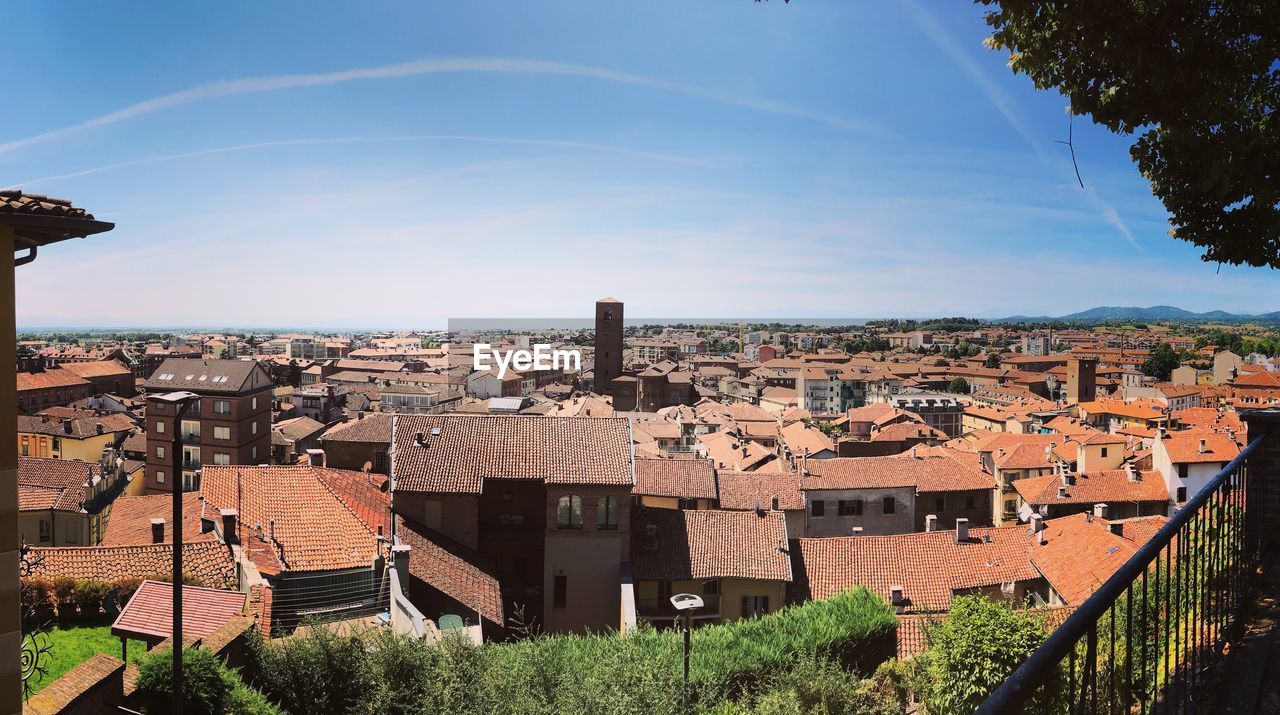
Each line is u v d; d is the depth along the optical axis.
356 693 19.06
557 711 17.53
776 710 19.41
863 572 38.44
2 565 8.95
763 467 69.06
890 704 21.97
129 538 31.75
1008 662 19.50
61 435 85.12
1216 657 6.93
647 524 40.22
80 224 8.80
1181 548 6.50
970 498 60.16
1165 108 9.06
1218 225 10.62
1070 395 151.50
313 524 31.98
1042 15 8.98
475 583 34.22
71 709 13.52
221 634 18.48
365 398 145.25
